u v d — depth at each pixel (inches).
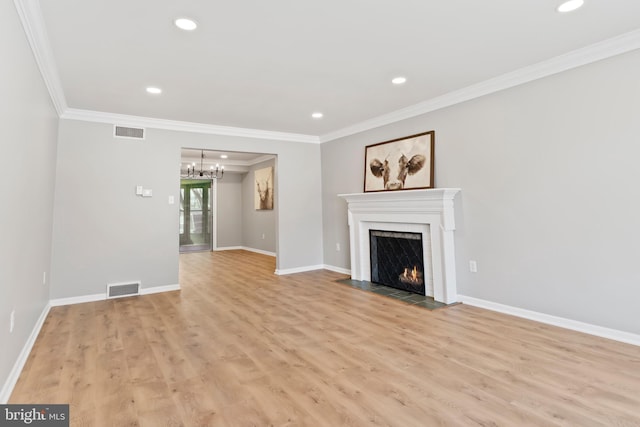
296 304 150.0
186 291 177.8
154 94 140.3
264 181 335.6
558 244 115.8
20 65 79.6
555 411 67.9
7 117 70.4
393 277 177.3
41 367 90.0
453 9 85.5
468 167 143.5
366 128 196.2
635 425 63.1
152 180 177.5
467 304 144.3
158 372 87.2
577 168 110.9
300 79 128.9
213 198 370.6
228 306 148.5
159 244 178.2
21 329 90.7
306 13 85.9
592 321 108.2
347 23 91.2
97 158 163.6
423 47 105.5
